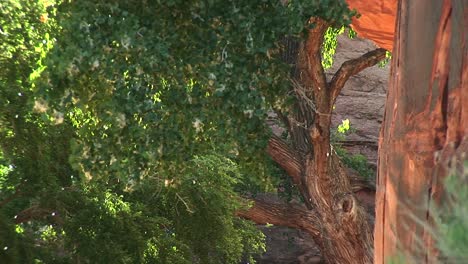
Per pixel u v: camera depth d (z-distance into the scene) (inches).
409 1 160.6
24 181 595.8
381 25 410.0
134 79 387.9
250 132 424.5
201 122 407.5
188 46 392.5
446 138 146.9
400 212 156.3
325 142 652.1
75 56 359.9
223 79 391.5
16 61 543.2
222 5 392.2
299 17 395.2
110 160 407.2
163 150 409.1
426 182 148.6
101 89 389.4
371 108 1331.2
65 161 614.9
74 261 594.9
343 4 393.7
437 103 149.2
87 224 591.2
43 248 589.6
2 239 553.6
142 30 379.6
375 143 1294.3
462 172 128.2
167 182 428.5
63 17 379.2
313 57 574.2
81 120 551.5
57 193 597.0
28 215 625.0
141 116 402.0
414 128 154.6
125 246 603.8
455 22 146.3
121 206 611.8
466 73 143.3
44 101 369.1
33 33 534.6
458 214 109.0
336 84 627.8
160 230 647.1
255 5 398.6
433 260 136.8
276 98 430.3
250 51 390.6
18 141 567.8
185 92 405.4
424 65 153.9
